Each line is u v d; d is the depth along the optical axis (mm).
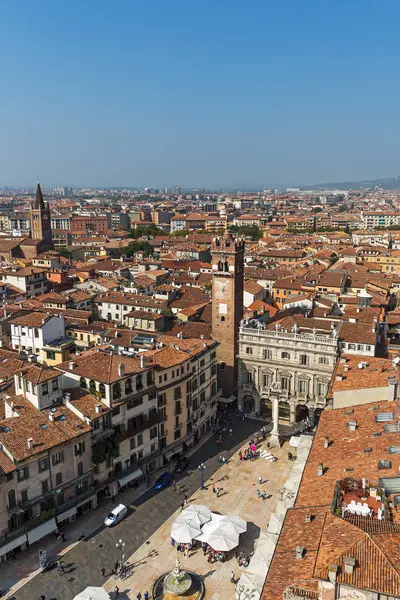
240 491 90750
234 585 68562
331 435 67938
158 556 74375
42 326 125500
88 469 83250
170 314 157750
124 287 196250
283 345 116125
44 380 82062
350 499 51219
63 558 73438
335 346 110938
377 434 64000
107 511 84562
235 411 125188
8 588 67562
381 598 37000
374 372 83438
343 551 40438
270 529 60906
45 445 75250
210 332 136875
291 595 39781
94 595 61375
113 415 87500
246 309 154500
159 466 98312
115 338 122375
